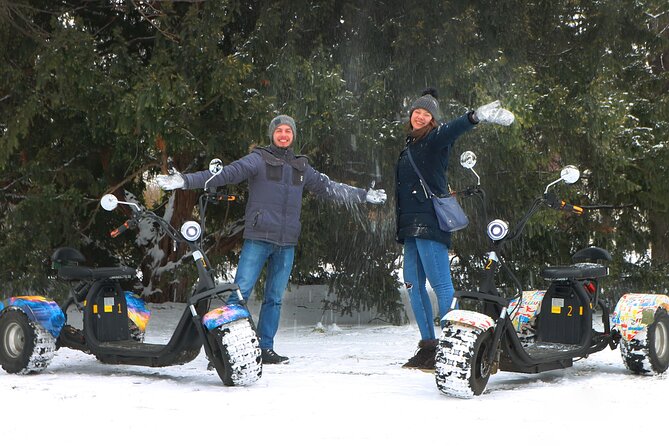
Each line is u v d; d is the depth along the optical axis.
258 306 15.79
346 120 12.27
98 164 14.72
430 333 8.44
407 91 12.84
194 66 11.76
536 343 8.09
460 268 14.58
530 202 13.04
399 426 5.34
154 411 5.82
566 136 13.25
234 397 6.38
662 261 15.32
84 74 11.18
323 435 5.09
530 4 13.66
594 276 8.14
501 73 12.53
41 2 12.94
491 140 12.38
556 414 5.75
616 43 14.34
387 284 13.89
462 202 13.01
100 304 8.11
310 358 9.34
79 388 6.86
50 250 12.96
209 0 11.73
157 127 11.28
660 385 7.18
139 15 13.61
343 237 13.75
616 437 5.04
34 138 13.49
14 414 5.71
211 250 15.41
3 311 7.98
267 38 12.20
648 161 13.94
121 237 16.53
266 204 8.70
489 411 5.85
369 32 13.24
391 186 12.91
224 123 12.27
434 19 12.85
